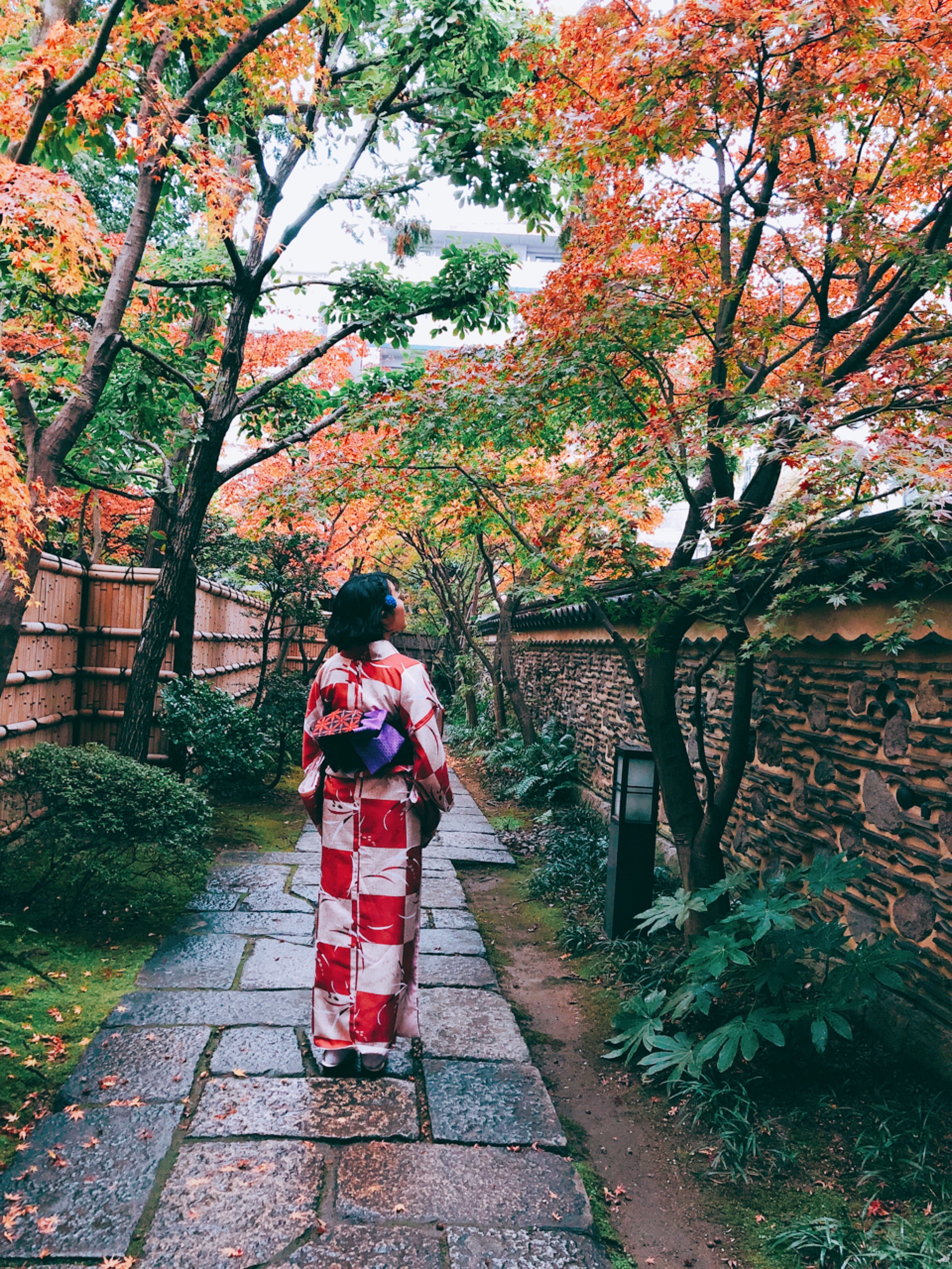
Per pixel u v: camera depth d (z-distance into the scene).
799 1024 3.23
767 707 4.36
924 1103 2.80
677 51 3.07
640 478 3.41
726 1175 2.57
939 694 3.03
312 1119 2.60
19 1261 1.92
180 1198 2.18
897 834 3.25
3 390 5.55
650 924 4.50
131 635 6.48
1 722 4.83
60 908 4.22
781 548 2.97
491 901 5.46
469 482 4.78
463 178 6.57
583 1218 2.25
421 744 2.81
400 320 6.97
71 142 4.68
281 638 10.69
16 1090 2.67
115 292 4.29
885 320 3.32
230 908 4.67
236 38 4.42
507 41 6.04
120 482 7.87
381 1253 2.04
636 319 3.74
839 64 3.19
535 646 11.44
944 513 2.19
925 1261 2.09
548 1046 3.44
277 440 6.90
